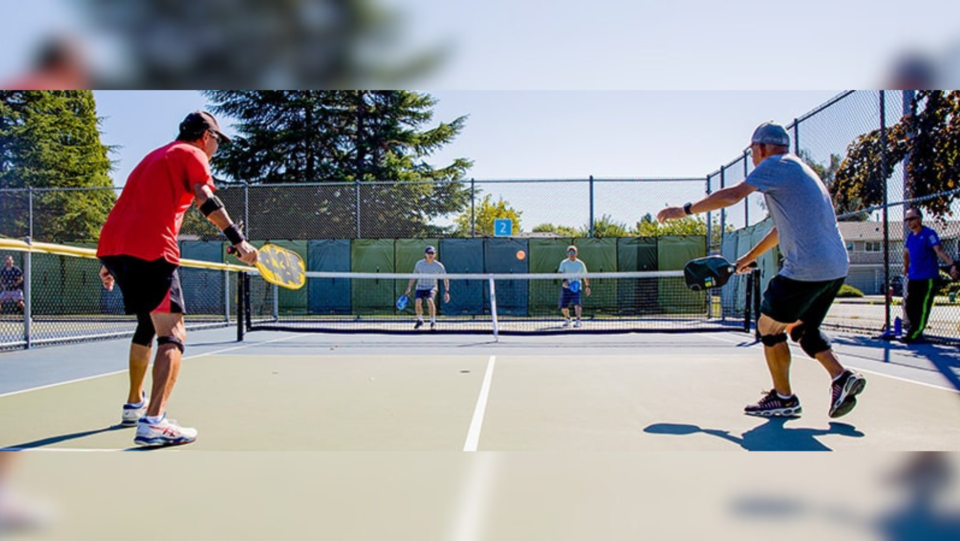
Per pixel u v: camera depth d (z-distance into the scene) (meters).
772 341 3.17
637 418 3.18
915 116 7.83
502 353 6.30
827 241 3.02
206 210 2.93
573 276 8.57
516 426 3.01
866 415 3.22
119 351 7.02
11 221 17.69
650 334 9.16
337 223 15.48
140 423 2.68
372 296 13.93
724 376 4.55
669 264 13.62
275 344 7.69
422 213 15.27
